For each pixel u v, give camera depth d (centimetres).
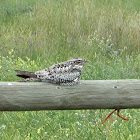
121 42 1744
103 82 618
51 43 1694
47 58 1493
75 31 1808
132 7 2458
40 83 602
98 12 2030
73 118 914
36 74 613
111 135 800
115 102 616
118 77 1275
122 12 2131
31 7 2361
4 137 766
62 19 1912
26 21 2044
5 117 888
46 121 872
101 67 1352
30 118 897
